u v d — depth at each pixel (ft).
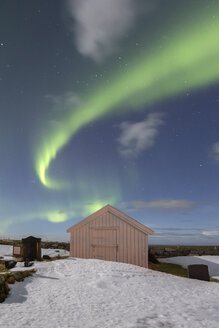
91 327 24.71
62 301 32.60
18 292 35.22
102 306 31.37
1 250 92.12
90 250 69.36
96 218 70.18
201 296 37.76
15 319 26.08
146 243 65.26
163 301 34.32
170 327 25.22
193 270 51.83
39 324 25.00
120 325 25.35
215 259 84.64
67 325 24.98
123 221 67.72
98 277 44.98
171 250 93.71
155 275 49.83
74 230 71.67
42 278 43.34
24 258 66.33
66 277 44.57
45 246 104.32
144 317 27.81
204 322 26.81
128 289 39.50
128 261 65.98
